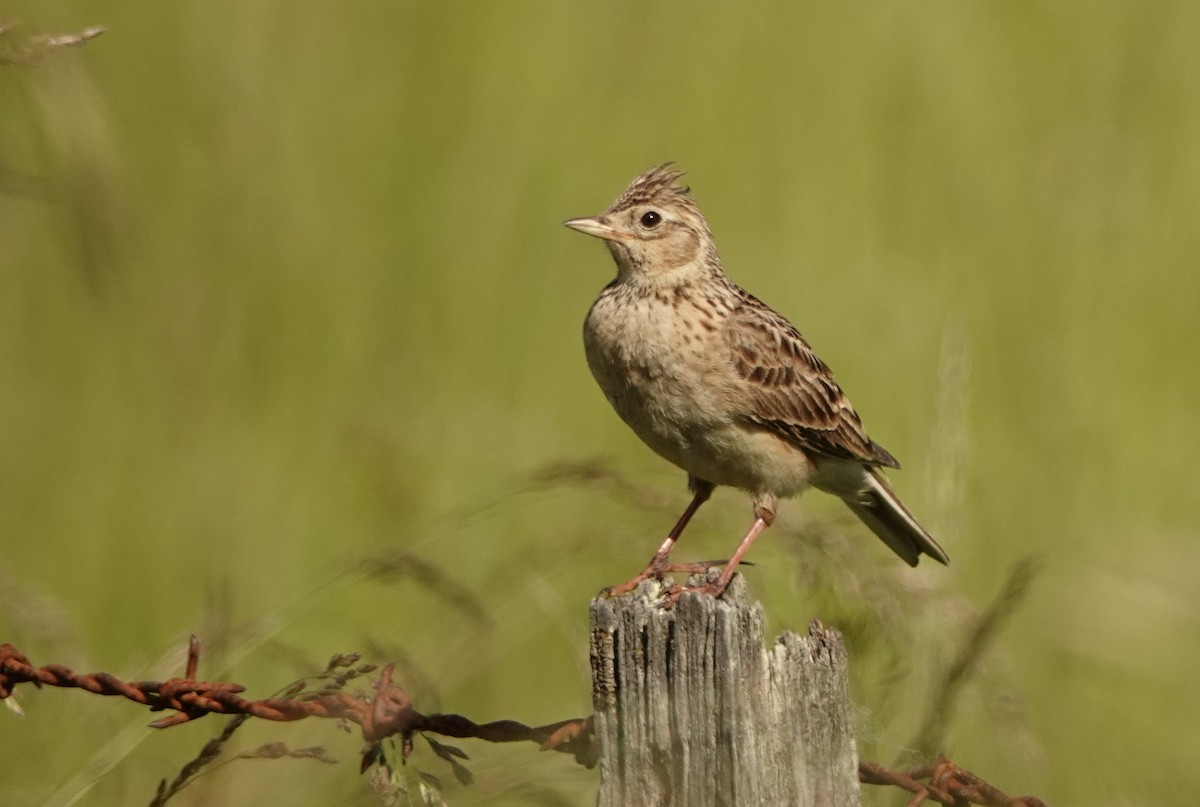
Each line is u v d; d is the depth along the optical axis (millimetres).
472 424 13633
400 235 14727
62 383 13969
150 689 7516
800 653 6062
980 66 16375
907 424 14203
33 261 13977
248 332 14141
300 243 14422
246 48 14609
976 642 9227
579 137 15305
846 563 9461
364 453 13266
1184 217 15812
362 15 15195
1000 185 15789
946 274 15219
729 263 15281
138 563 13000
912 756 8852
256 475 13422
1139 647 11703
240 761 9836
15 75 9203
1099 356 14961
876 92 16109
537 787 8852
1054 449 14133
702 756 6016
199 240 14141
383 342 14375
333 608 12008
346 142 14898
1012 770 9586
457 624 11211
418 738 9422
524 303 14664
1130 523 13453
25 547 13086
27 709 9742
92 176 9562
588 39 15703
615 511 12281
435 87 15086
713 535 10430
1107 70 16531
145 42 14258
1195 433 14492
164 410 13852
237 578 12672
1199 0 16781
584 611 11562
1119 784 10719
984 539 12945
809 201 15695
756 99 15992
